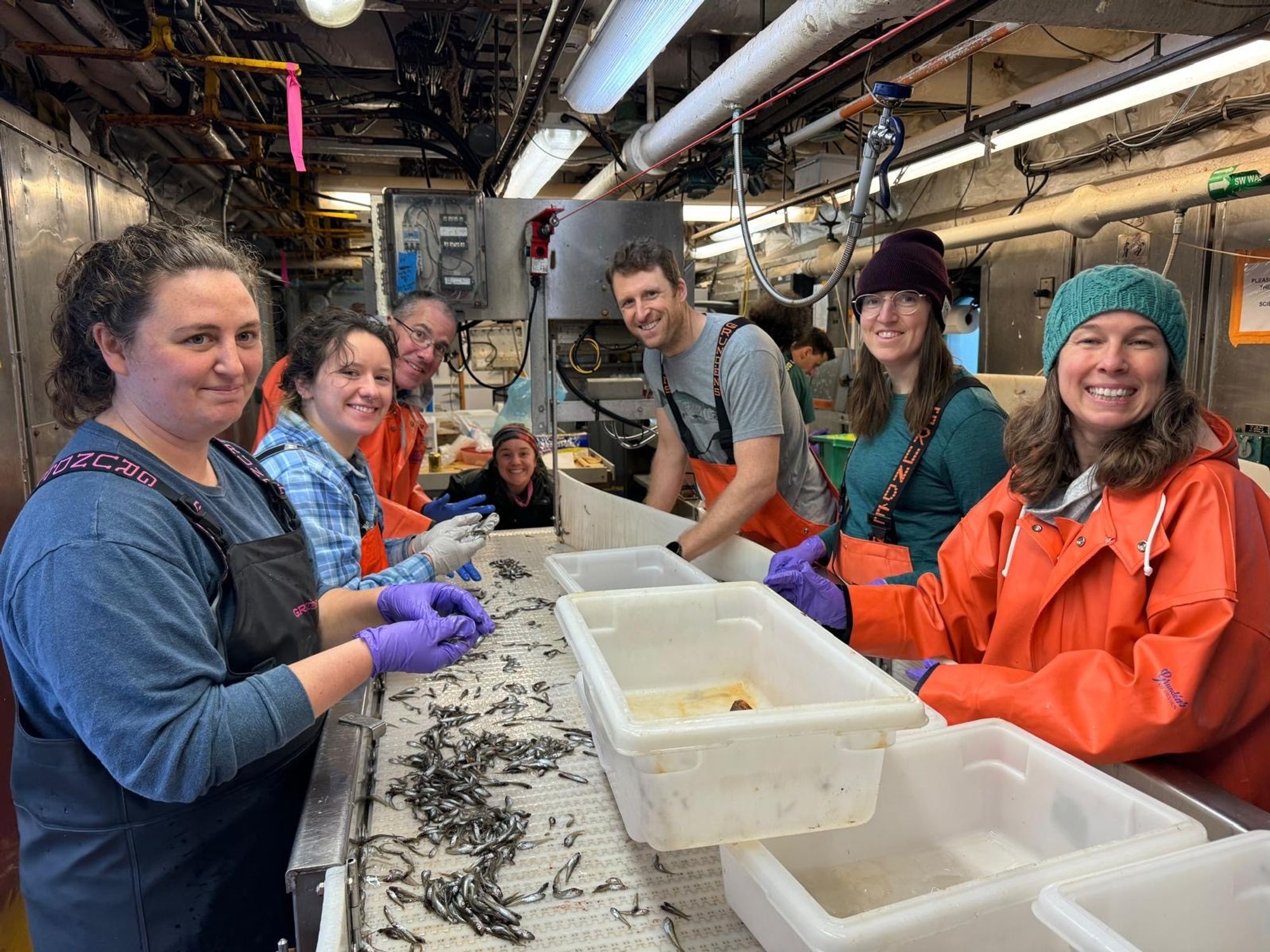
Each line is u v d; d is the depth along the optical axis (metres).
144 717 0.95
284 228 6.61
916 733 1.12
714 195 5.95
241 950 1.22
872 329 1.95
